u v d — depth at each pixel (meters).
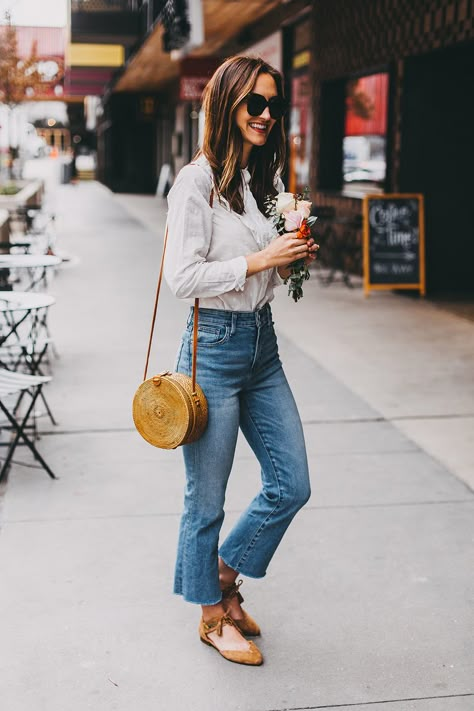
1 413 6.19
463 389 7.08
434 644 3.40
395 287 11.45
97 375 7.29
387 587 3.84
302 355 8.13
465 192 11.66
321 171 15.05
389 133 11.88
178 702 3.01
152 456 5.40
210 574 3.25
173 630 3.47
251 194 3.07
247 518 3.30
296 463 3.16
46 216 21.64
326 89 14.78
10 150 27.59
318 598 3.74
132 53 24.72
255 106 2.89
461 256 11.86
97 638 3.40
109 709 2.97
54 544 4.18
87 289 11.73
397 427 6.07
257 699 3.04
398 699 3.05
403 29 11.32
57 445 5.57
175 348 8.33
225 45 21.20
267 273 3.04
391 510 4.66
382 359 8.03
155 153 37.88
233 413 3.11
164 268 3.01
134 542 4.22
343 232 13.95
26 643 3.35
